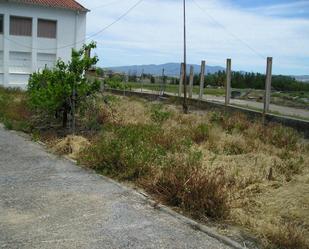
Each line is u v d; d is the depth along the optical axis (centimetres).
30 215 574
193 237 530
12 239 500
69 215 580
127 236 521
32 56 3453
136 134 976
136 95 2489
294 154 1004
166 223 568
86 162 831
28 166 822
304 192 706
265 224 565
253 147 1044
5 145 1000
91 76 1199
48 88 1105
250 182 752
